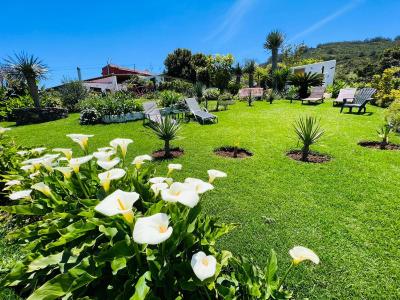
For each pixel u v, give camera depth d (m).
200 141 7.62
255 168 5.35
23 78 13.25
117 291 1.73
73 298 1.75
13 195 2.42
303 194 4.21
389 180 4.72
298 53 36.97
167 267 1.64
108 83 27.70
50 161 2.60
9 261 2.63
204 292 1.76
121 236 1.81
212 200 4.01
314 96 17.16
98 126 10.61
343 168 5.31
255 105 16.48
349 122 9.97
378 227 3.33
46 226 2.18
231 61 30.12
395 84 13.66
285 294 1.85
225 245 2.98
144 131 9.18
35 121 13.11
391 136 7.76
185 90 21.52
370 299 2.32
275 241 3.06
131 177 2.40
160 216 1.50
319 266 2.69
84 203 2.11
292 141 7.47
